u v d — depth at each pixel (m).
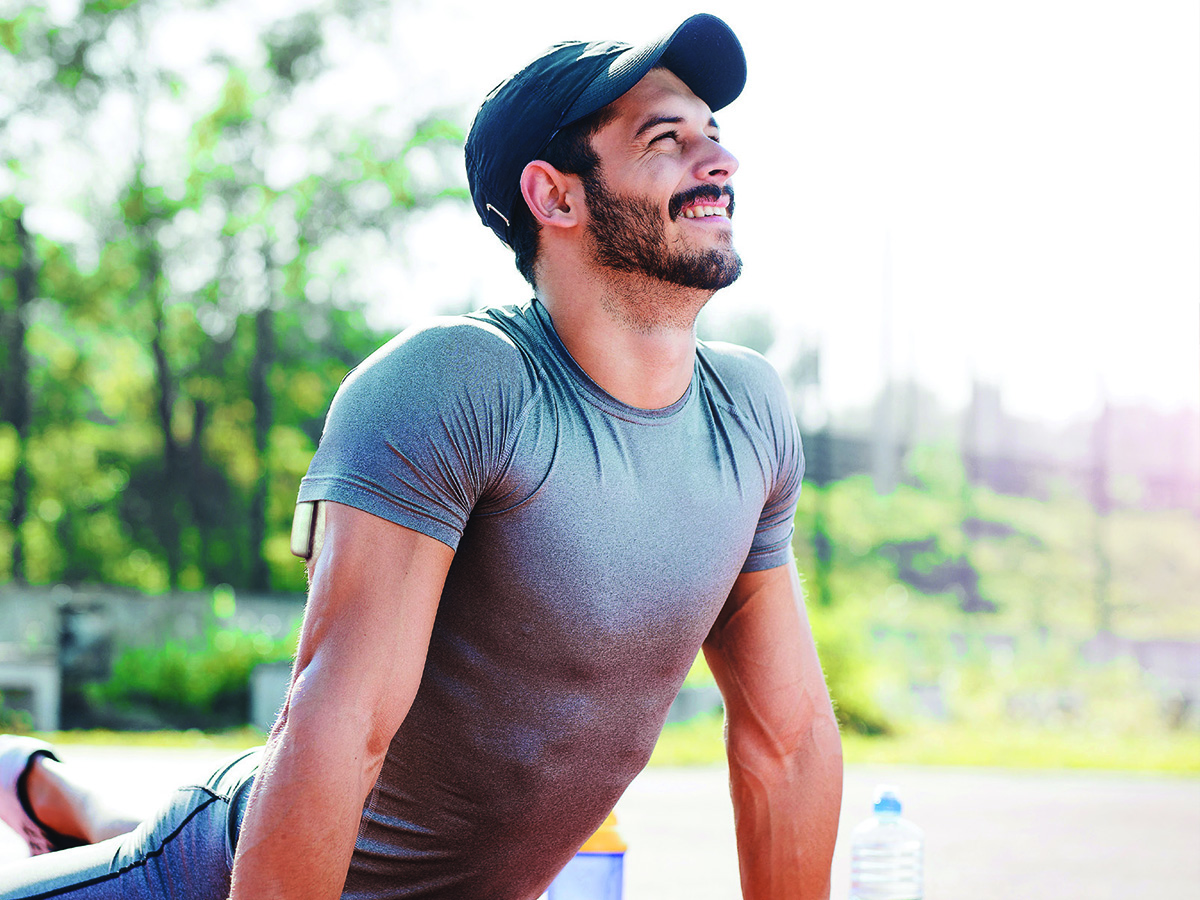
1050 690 13.45
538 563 1.59
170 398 21.69
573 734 1.72
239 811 1.67
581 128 1.63
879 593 19.30
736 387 1.80
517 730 1.70
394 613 1.47
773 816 1.97
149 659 12.54
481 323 1.62
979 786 7.30
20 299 21.16
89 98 20.38
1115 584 25.41
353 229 21.50
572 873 2.50
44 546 22.73
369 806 1.77
